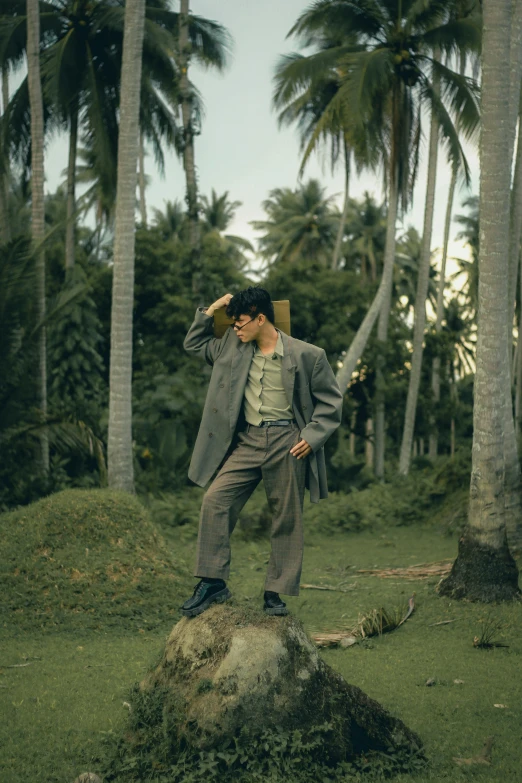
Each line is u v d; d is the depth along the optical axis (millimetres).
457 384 50469
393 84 21328
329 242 48000
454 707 5730
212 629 4551
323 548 14367
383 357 26484
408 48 21594
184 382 20578
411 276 49344
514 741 5055
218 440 4598
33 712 5617
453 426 40938
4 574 9102
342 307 27703
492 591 9281
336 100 20562
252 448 4590
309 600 9758
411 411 26000
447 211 32750
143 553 9883
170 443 18672
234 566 11961
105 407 21188
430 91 21547
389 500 17453
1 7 21922
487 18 9688
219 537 4621
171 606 8969
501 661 7113
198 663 4508
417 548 13938
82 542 9727
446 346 32156
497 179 9609
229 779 4195
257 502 16469
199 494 17219
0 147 21000
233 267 28922
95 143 21672
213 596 4715
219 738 4289
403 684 6363
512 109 12859
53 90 20453
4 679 6520
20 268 12906
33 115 16312
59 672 6727
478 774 4465
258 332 4523
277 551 4648
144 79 23141
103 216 33625
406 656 7324
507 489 12023
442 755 4730
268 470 4574
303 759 4273
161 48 22000
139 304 27469
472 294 40500
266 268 44469
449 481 17359
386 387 26328
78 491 10750
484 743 4984
